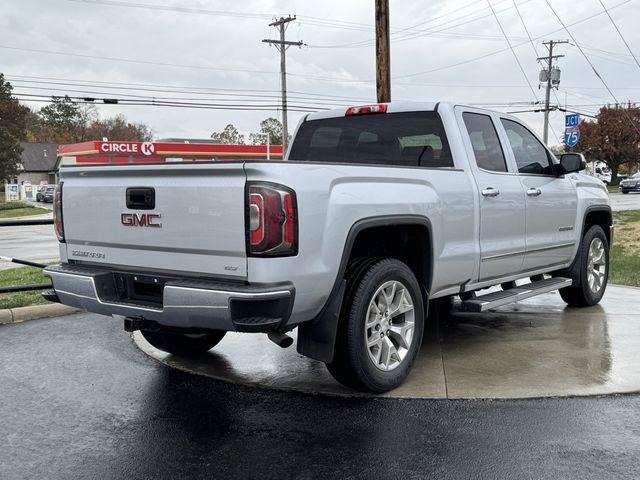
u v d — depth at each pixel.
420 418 4.16
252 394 4.66
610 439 3.84
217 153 53.31
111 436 3.96
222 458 3.64
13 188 64.44
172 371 5.23
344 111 6.25
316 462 3.57
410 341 4.80
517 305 7.79
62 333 6.52
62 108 115.50
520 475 3.39
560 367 5.20
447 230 5.08
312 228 3.99
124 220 4.41
